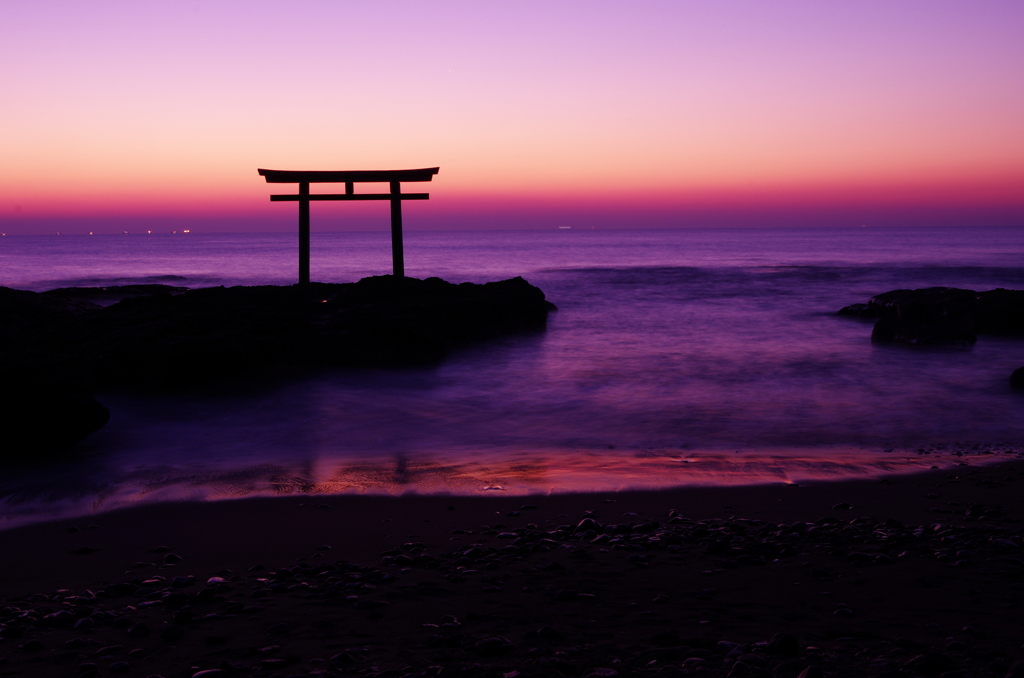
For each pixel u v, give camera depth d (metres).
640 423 12.02
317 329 16.97
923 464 9.43
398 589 4.68
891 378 15.91
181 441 10.72
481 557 5.50
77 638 3.86
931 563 5.14
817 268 54.28
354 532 6.55
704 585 4.72
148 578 5.26
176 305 19.33
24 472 9.06
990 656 3.42
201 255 96.12
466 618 4.12
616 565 5.21
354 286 22.36
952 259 66.44
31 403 9.89
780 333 23.28
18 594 4.96
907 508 7.26
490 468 9.30
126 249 129.75
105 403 12.67
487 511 7.31
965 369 16.88
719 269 54.59
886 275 47.44
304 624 4.04
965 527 6.34
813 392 14.53
